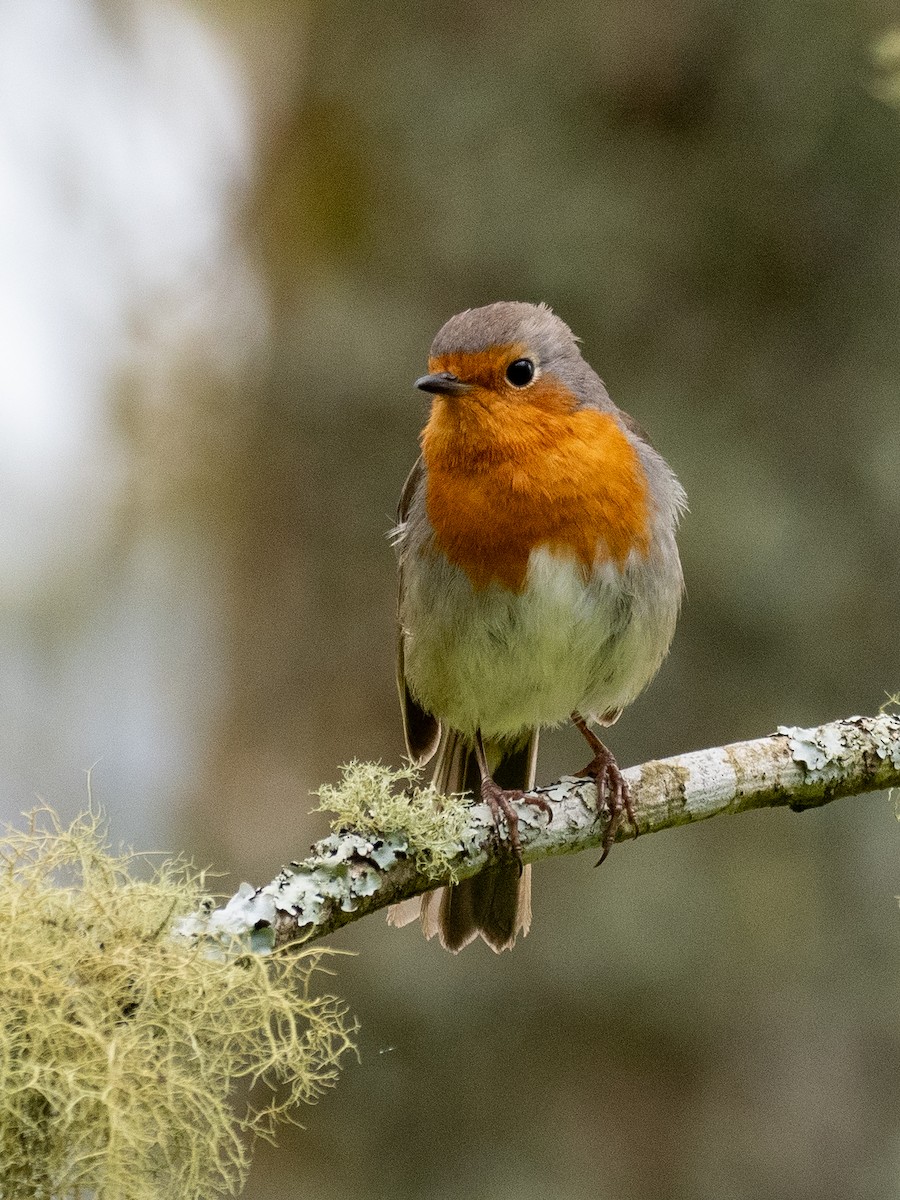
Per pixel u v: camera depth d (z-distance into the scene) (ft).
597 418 28.04
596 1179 34.60
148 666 47.88
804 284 37.01
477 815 22.35
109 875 17.43
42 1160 16.29
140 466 47.70
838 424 36.63
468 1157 34.76
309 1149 34.91
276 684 38.06
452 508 27.81
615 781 23.08
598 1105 34.91
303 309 38.45
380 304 37.45
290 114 40.24
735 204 36.96
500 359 27.07
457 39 37.65
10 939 16.63
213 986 16.94
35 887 17.15
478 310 27.96
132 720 47.29
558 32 37.19
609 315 36.86
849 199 36.99
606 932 35.19
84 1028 16.35
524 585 27.66
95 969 16.89
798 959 35.47
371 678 37.65
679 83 37.14
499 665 28.55
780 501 36.19
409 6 38.06
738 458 36.40
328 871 19.60
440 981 35.12
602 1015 35.22
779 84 36.83
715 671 36.19
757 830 36.11
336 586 37.91
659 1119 35.01
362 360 37.32
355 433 37.81
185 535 47.93
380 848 20.01
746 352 36.86
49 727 47.19
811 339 36.96
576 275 36.70
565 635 27.89
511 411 27.17
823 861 36.06
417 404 37.35
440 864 20.18
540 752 36.37
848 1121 34.88
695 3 37.06
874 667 35.96
